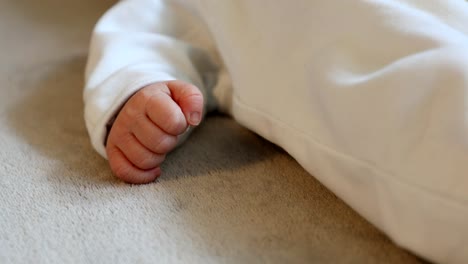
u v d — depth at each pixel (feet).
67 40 1.34
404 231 0.73
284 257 0.76
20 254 0.76
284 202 0.83
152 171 0.87
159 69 0.95
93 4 1.58
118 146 0.88
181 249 0.76
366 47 0.79
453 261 0.71
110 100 0.90
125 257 0.76
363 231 0.79
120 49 0.97
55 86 1.14
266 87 0.87
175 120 0.85
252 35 0.89
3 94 1.11
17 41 1.33
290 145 0.84
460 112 0.70
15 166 0.91
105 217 0.81
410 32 0.76
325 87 0.79
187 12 1.05
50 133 1.00
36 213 0.82
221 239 0.78
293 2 0.84
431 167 0.71
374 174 0.75
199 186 0.86
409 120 0.72
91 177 0.89
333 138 0.79
